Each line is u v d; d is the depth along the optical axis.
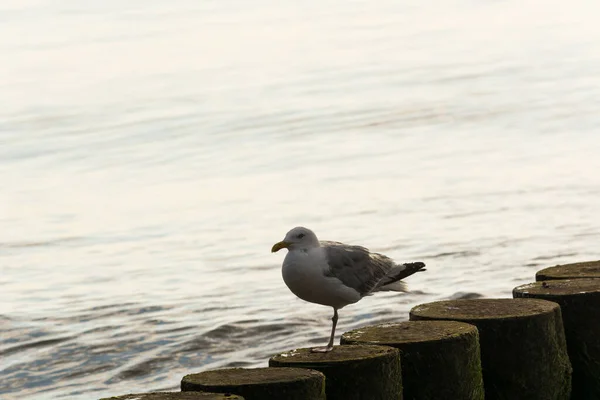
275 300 15.43
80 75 44.56
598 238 18.25
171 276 17.45
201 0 63.94
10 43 52.47
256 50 48.72
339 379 6.89
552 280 8.94
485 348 7.67
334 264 7.98
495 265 16.73
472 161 26.56
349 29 54.09
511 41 48.56
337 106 35.66
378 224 20.47
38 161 30.25
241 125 33.44
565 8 58.34
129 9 61.22
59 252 19.91
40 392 12.26
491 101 35.38
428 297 14.91
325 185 24.67
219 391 6.46
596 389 8.20
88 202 24.48
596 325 8.16
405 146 29.16
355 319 14.11
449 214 20.95
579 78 38.81
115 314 15.21
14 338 14.20
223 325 14.17
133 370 12.80
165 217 22.38
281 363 7.00
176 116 35.47
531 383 7.66
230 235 20.36
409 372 7.23
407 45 48.53
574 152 26.97
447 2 62.16
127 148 31.23
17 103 39.06
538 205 21.25
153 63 46.59
